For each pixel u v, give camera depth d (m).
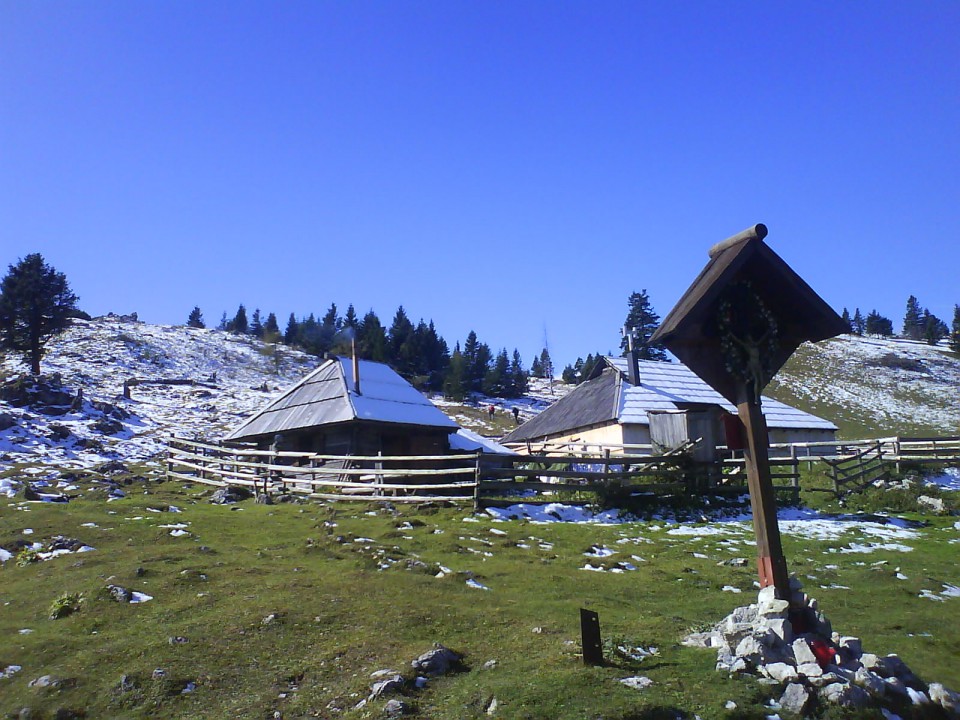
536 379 148.62
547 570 14.55
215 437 48.53
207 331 114.12
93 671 9.05
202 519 19.28
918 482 26.61
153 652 9.51
